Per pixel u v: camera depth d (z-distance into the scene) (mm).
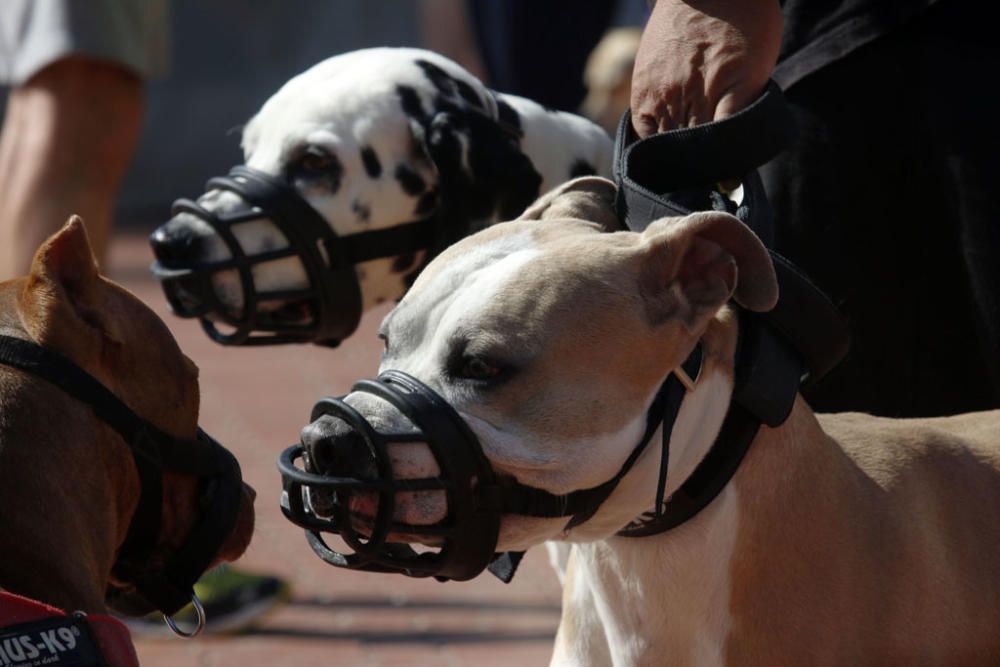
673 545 5598
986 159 6840
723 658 5699
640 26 20391
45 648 4750
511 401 5078
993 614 5926
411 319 5277
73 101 9625
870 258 7137
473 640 9930
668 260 5227
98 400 5457
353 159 7953
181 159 40438
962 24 6867
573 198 5938
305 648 9758
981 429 6473
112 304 5652
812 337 5672
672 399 5266
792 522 5668
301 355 20266
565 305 5121
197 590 10125
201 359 19812
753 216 5852
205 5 42938
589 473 5129
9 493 5160
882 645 5730
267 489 13383
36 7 9500
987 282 6871
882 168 7051
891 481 5934
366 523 5098
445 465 4984
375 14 43031
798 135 7102
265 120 8188
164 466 5691
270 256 7797
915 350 7191
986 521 6035
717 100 6125
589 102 17172
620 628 5848
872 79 7004
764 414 5496
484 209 8109
